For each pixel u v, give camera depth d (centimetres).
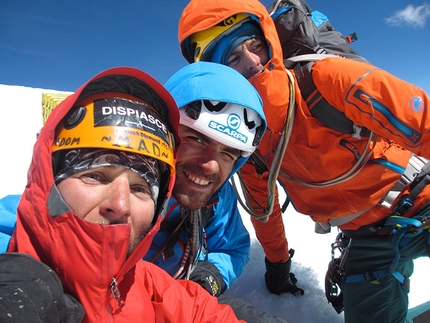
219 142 123
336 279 205
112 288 78
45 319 60
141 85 92
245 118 125
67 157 80
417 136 131
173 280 115
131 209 84
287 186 189
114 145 81
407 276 190
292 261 260
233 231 175
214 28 151
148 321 97
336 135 151
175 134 104
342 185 163
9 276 60
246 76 150
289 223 311
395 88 132
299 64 155
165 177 101
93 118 82
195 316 110
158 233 150
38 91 436
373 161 156
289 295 222
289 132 147
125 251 76
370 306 184
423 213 163
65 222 71
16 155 279
